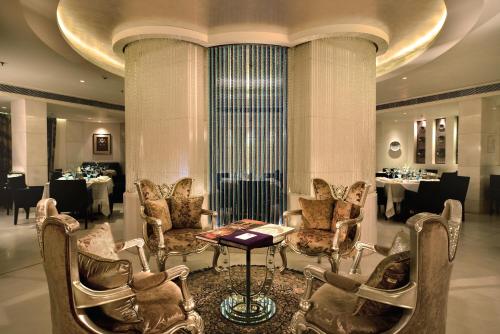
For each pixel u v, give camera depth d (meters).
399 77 6.38
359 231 3.14
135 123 4.44
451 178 5.89
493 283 3.20
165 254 3.09
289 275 3.38
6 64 5.57
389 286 1.53
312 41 4.20
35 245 4.57
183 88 4.25
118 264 1.55
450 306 2.72
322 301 1.90
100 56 5.53
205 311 2.64
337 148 4.34
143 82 4.38
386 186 6.36
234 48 4.44
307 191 4.26
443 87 7.34
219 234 2.73
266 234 2.71
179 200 3.62
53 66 5.66
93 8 3.63
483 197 7.17
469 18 3.56
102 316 1.64
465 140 7.35
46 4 3.34
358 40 4.33
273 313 2.58
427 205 5.66
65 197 5.44
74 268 1.49
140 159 4.44
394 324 1.61
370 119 4.52
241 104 4.50
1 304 2.78
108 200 6.53
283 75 4.46
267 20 3.93
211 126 4.55
